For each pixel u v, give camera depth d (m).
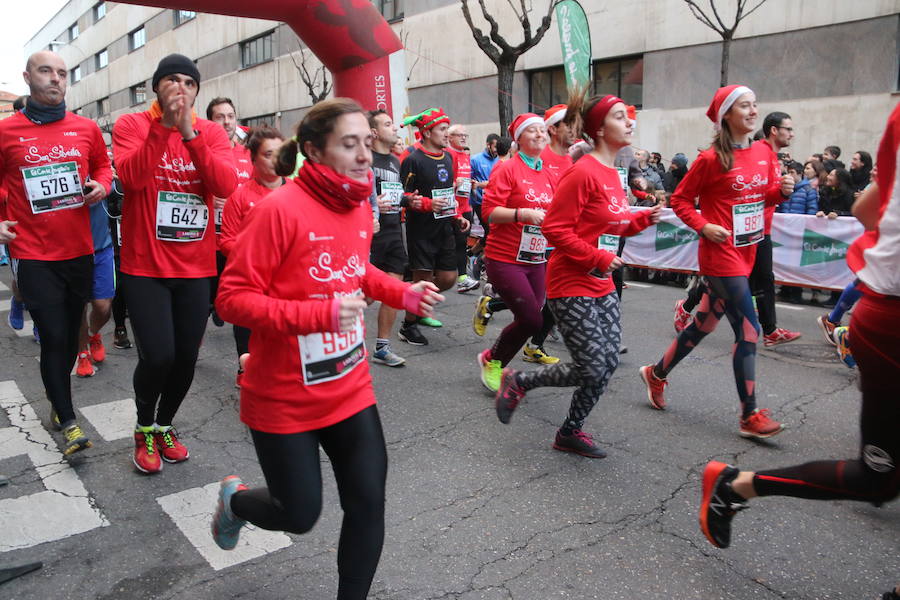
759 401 4.79
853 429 4.27
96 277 5.20
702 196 4.21
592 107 3.64
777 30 13.26
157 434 3.82
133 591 2.68
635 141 15.80
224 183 3.46
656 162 12.64
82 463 3.85
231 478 2.56
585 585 2.69
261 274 2.07
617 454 3.92
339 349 2.18
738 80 13.97
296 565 2.85
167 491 3.51
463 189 8.02
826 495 2.43
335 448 2.28
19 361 5.94
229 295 2.05
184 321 3.61
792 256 8.58
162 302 3.50
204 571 2.81
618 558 2.87
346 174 2.09
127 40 40.56
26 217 3.72
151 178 3.40
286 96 27.19
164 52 36.09
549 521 3.18
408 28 21.22
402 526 3.13
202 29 32.38
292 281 2.12
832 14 12.49
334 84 10.45
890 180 2.14
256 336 2.18
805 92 13.01
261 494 2.34
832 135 12.70
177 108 3.16
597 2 16.22
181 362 3.66
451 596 2.62
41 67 3.67
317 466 2.22
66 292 3.89
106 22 43.38
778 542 2.98
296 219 2.07
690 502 3.35
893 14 11.76
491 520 3.19
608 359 3.69
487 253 4.74
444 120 6.10
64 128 3.81
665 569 2.79
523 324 4.67
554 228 3.56
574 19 11.03
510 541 3.00
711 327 4.27
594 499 3.38
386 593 2.63
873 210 2.30
